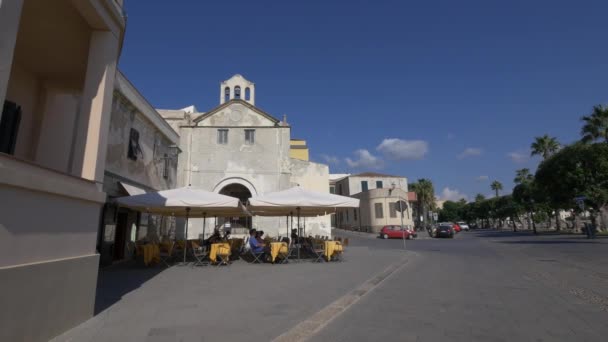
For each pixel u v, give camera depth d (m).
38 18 5.87
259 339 4.40
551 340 4.32
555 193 30.23
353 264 12.31
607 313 5.53
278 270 10.81
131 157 14.04
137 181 14.77
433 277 9.35
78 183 4.92
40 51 6.97
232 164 23.27
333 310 5.74
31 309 3.88
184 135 23.45
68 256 4.73
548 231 43.94
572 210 37.75
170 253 12.69
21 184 3.70
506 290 7.42
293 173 27.12
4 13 3.48
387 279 9.12
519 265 11.75
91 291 5.29
